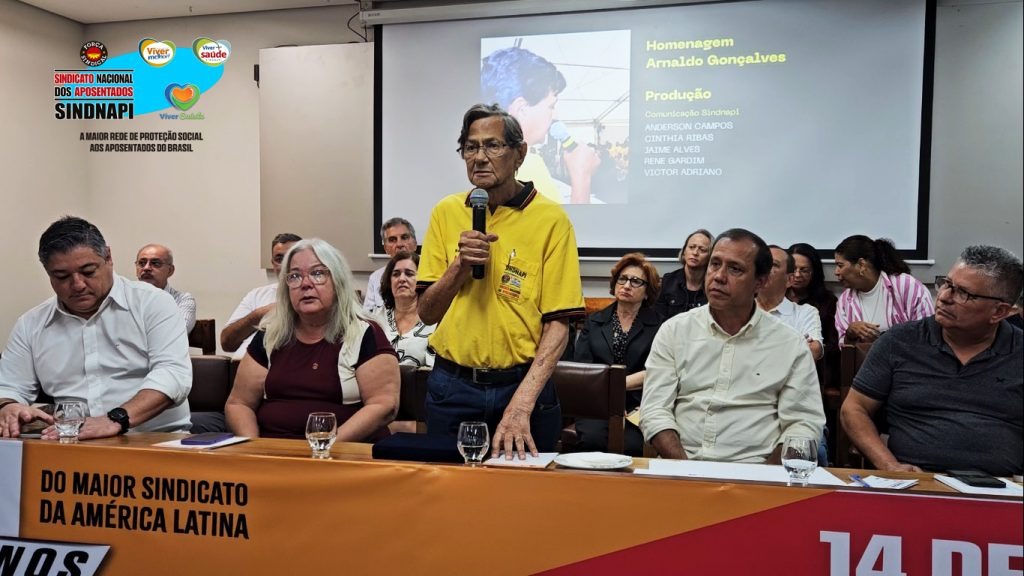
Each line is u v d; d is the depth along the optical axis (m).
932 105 4.41
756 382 2.12
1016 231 4.39
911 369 2.03
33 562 1.60
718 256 2.06
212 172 5.73
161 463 1.54
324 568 1.47
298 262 2.12
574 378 2.54
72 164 5.79
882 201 4.49
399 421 2.87
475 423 1.46
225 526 1.51
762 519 1.32
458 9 5.00
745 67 4.65
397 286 3.37
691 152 4.75
